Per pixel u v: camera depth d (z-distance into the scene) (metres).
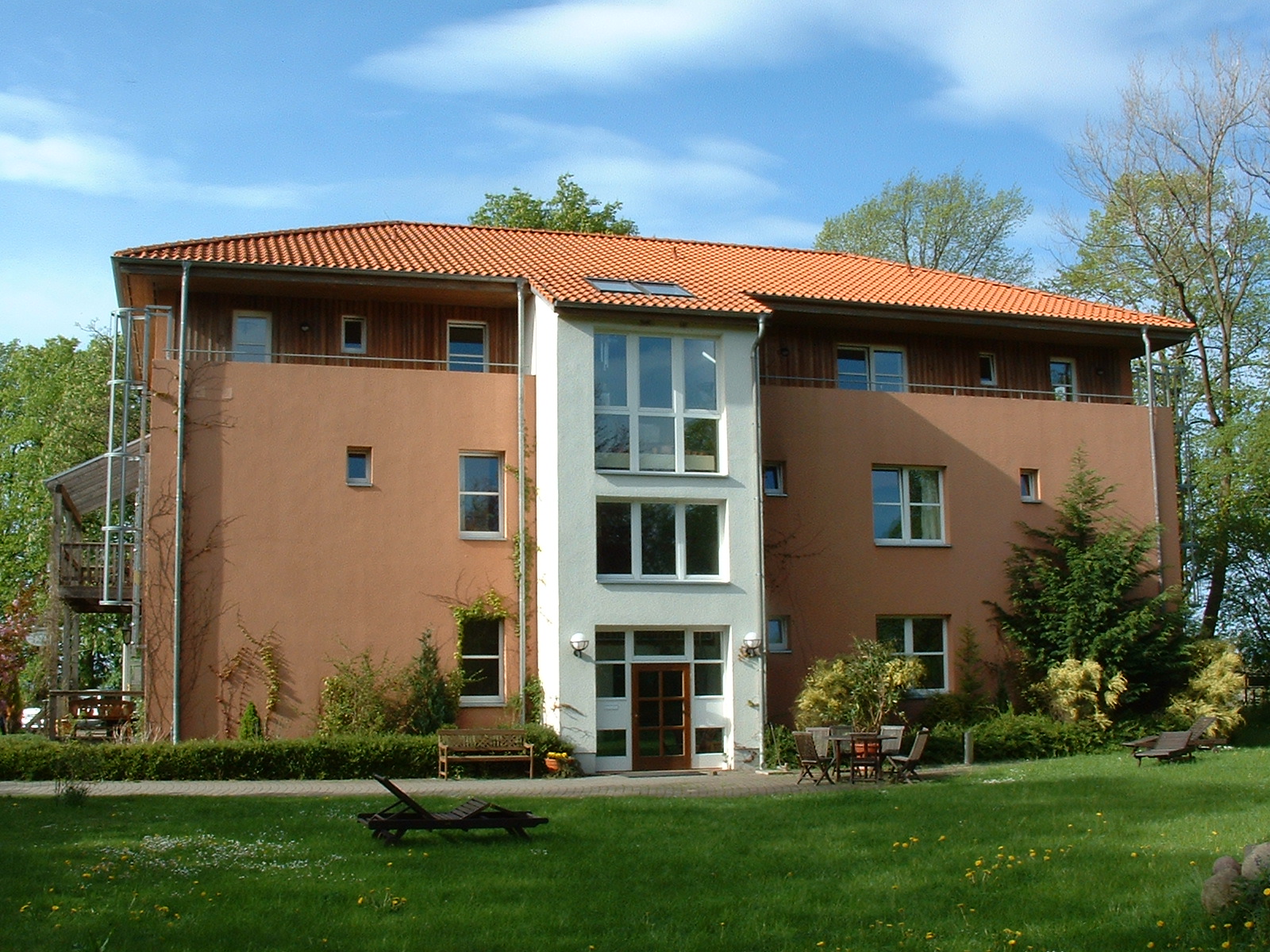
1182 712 25.23
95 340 43.94
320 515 23.16
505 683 23.80
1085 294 40.38
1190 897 9.58
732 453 23.52
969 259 48.00
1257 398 35.56
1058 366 29.39
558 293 23.03
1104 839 12.83
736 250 31.66
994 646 26.33
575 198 46.06
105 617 42.22
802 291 26.72
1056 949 8.85
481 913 10.04
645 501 23.17
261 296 24.70
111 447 23.56
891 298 27.05
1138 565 26.42
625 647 23.02
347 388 23.61
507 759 21.36
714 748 23.19
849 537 25.69
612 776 21.88
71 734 24.52
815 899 10.59
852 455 25.97
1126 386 29.62
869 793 18.19
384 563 23.38
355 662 22.95
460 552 23.81
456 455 24.05
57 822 14.45
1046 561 26.19
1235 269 36.56
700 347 23.77
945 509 26.53
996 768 21.86
